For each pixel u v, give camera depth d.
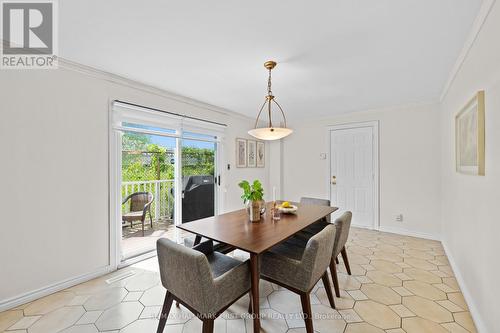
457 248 2.28
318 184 4.53
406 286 2.10
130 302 1.89
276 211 2.23
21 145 1.84
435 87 2.79
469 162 1.77
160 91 2.86
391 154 3.73
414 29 1.60
